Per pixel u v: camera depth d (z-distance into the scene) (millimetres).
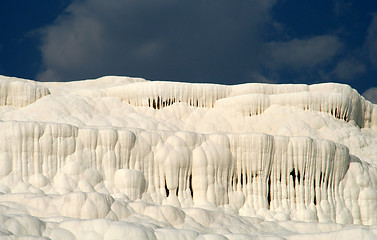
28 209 74750
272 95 123562
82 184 93125
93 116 112812
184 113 120250
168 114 119375
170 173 99438
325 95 124375
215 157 101562
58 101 112812
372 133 135250
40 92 116500
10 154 91812
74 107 112812
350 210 107750
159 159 99875
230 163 102812
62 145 94250
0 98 112938
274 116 121188
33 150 92625
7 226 62656
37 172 92000
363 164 114000
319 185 106250
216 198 100000
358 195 109250
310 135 118375
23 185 89875
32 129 93000
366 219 108125
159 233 66375
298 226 86500
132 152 98812
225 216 83750
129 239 63875
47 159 93250
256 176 103312
